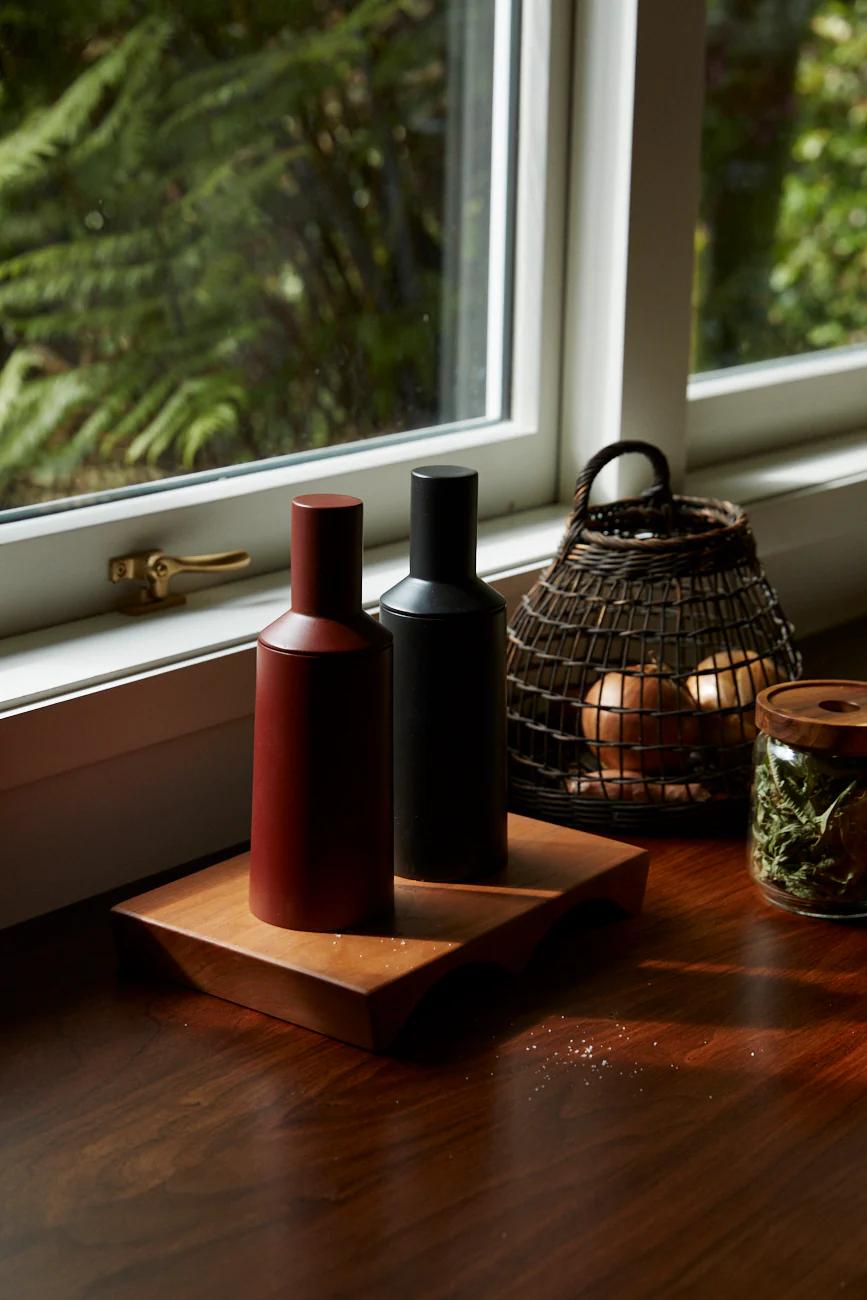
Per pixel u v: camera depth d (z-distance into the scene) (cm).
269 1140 69
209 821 101
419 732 86
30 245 100
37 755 88
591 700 107
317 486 121
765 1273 60
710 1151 68
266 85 114
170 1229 62
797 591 148
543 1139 69
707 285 160
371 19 120
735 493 143
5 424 101
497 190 133
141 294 108
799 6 164
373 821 81
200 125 109
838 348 180
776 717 90
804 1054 76
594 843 94
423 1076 74
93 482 108
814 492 145
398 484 127
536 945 85
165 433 112
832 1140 69
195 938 81
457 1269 60
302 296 120
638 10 121
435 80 126
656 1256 61
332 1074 74
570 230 131
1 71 96
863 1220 63
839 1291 59
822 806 90
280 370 120
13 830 89
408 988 77
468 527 85
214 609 109
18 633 103
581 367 134
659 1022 79
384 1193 65
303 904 81
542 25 125
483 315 136
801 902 92
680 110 128
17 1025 79
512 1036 78
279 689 79
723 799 104
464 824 87
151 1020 79
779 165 167
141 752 96
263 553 118
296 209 118
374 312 126
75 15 100
